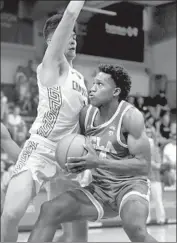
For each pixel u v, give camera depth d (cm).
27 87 1196
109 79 290
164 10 1292
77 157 270
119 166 275
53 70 296
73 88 306
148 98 1305
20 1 1202
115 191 287
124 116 286
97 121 298
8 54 1223
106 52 1307
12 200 290
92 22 1278
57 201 277
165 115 1262
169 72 1348
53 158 310
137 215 269
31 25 1233
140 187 284
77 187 313
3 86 1205
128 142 281
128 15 1316
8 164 826
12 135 1009
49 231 270
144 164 281
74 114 311
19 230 714
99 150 289
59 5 1220
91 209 283
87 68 1297
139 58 1357
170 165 855
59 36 281
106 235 696
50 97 307
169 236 687
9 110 1145
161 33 1322
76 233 358
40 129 313
